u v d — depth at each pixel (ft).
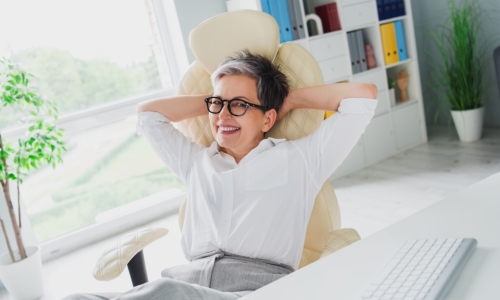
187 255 4.98
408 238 2.99
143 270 4.88
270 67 5.06
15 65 8.21
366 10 11.03
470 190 3.51
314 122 5.16
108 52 10.37
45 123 8.39
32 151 8.15
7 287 8.05
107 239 10.23
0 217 9.14
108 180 10.78
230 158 5.08
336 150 4.65
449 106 13.04
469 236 2.83
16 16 9.50
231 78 4.91
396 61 11.68
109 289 8.06
